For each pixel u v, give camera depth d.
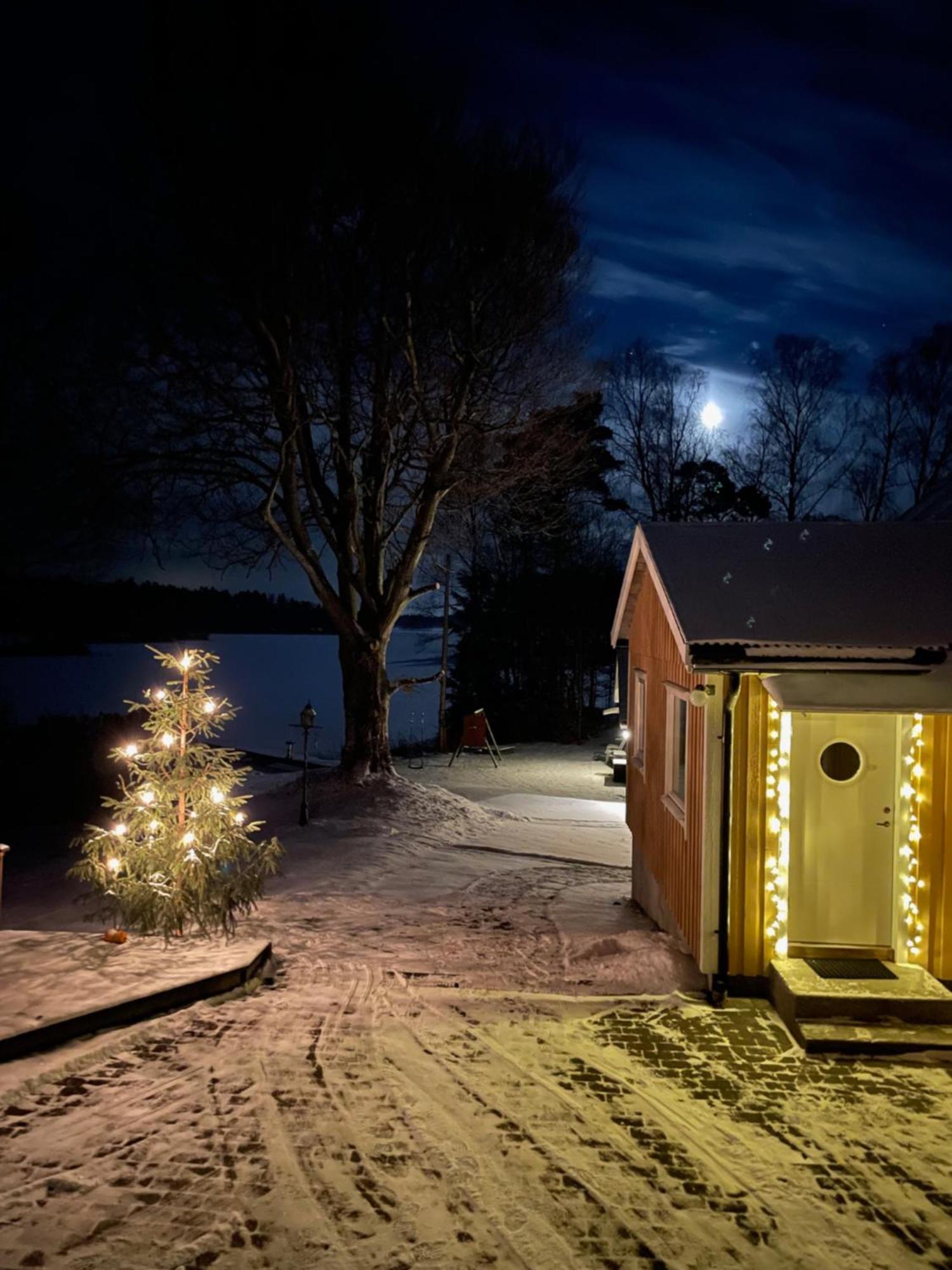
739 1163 4.99
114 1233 4.13
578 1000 7.47
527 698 34.22
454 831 16.25
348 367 17.48
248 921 10.14
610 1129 5.31
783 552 8.92
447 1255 4.07
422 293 16.81
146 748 8.97
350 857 14.17
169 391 16.58
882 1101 5.82
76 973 7.17
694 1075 6.13
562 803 19.67
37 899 12.54
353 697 18.41
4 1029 5.92
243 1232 4.17
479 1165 4.83
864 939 7.66
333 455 18.22
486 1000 7.47
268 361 16.56
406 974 8.25
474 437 18.44
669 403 39.94
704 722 7.63
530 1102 5.61
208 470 17.14
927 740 7.54
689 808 8.30
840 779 7.69
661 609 9.98
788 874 7.66
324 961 8.63
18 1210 4.28
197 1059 6.07
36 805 18.95
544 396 18.70
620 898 12.24
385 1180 4.65
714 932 7.48
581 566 35.72
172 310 16.05
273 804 17.70
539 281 17.34
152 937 8.39
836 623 7.67
